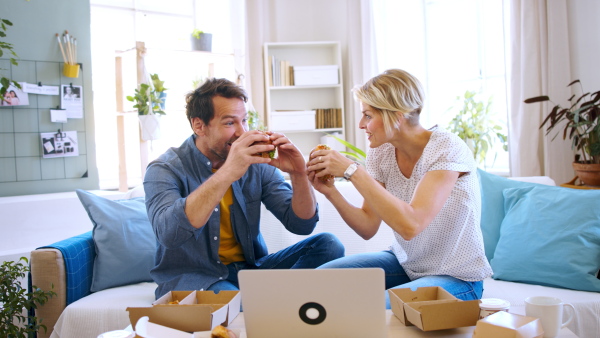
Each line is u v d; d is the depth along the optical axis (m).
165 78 4.29
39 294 1.82
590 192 1.99
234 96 1.75
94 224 2.10
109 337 1.08
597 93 2.90
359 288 1.06
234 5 4.61
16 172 3.46
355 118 4.59
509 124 3.66
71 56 3.59
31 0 3.47
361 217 1.76
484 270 1.62
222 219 1.89
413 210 1.46
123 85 3.81
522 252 1.98
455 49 4.36
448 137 1.62
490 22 4.11
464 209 1.61
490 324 1.03
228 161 1.54
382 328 1.08
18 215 3.10
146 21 4.31
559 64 3.41
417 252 1.72
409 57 4.50
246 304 1.11
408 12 4.48
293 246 1.98
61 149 3.59
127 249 2.08
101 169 4.16
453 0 4.32
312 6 4.95
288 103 4.84
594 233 1.88
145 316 1.16
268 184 1.99
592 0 3.28
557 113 3.09
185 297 1.29
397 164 1.79
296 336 1.10
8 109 3.42
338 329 1.09
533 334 1.01
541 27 3.44
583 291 1.84
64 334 1.80
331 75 4.64
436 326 1.15
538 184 2.19
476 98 4.14
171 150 1.88
